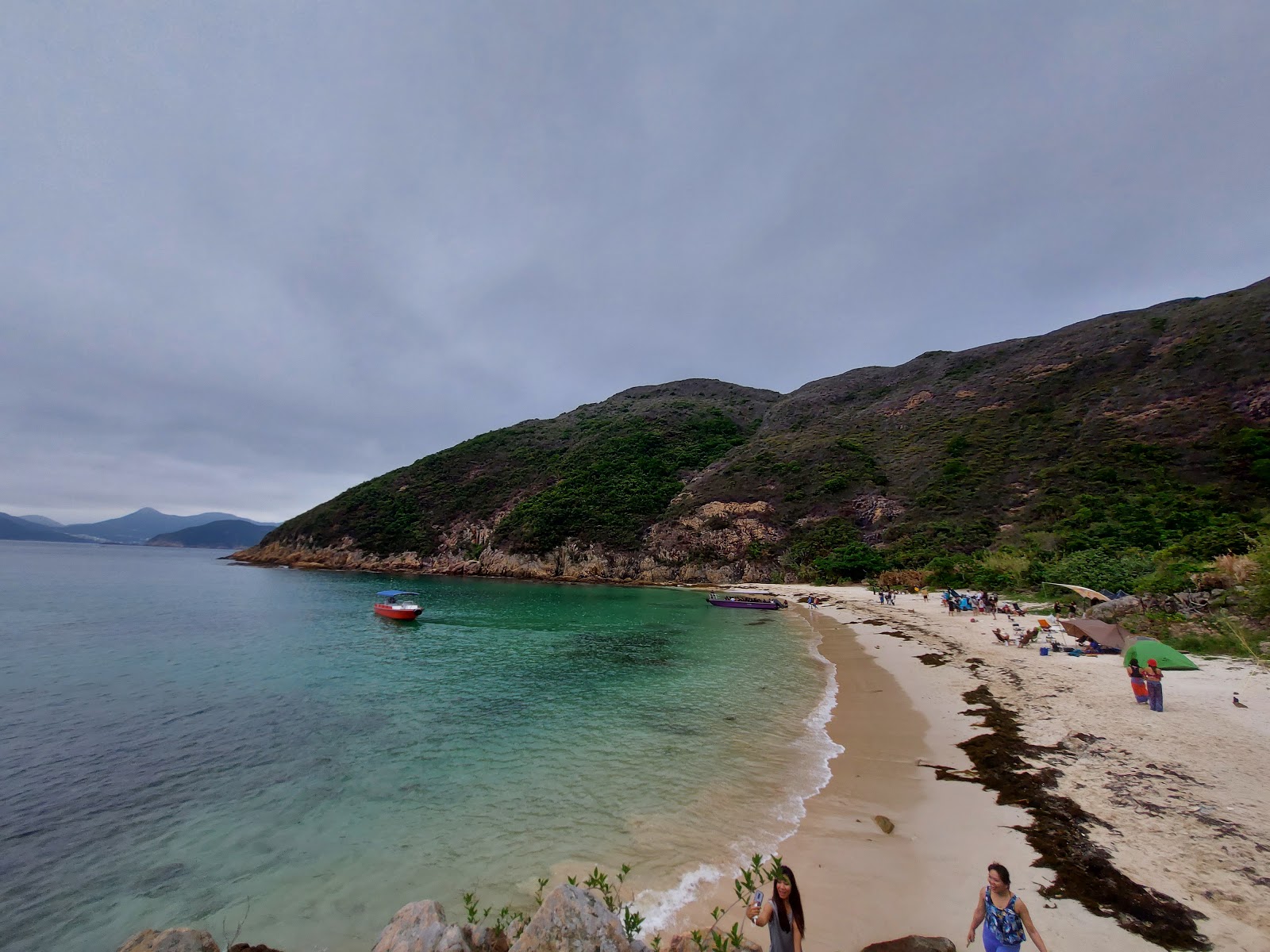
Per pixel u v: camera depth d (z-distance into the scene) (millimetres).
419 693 19812
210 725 16375
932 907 7301
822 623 36562
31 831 10461
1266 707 13906
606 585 69875
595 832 9984
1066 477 55594
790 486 76938
